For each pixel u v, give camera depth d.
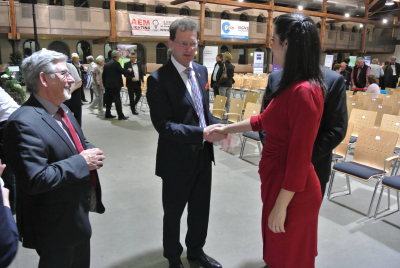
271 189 1.36
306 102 1.16
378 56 25.84
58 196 1.32
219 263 2.07
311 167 1.36
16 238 0.90
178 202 1.88
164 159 1.84
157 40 17.58
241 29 17.77
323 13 20.06
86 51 16.94
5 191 1.00
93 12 14.03
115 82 6.85
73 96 5.09
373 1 21.95
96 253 2.22
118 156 4.45
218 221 2.67
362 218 2.75
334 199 3.14
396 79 11.47
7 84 3.71
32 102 1.34
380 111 5.07
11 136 1.21
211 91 11.96
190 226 2.05
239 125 1.63
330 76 1.59
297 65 1.21
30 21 12.51
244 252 2.25
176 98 1.72
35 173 1.17
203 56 16.00
